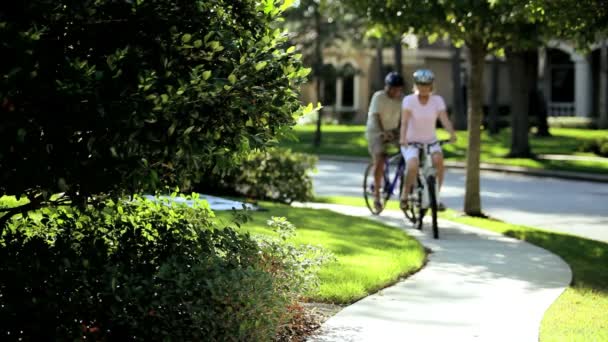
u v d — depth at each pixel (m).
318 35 93.62
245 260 13.31
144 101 10.87
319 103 12.95
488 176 58.53
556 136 90.12
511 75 69.31
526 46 32.78
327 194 44.47
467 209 34.84
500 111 117.62
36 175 11.13
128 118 10.76
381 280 18.38
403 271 19.77
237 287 11.84
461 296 17.42
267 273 12.72
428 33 33.78
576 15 23.98
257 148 12.30
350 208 35.16
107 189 11.86
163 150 11.22
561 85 115.94
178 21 11.88
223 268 12.33
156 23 11.84
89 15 11.06
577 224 33.47
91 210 12.73
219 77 11.90
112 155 11.04
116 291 11.54
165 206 14.28
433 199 27.08
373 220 29.73
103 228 13.69
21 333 11.48
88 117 10.84
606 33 25.05
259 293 12.13
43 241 12.50
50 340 11.39
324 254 15.94
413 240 25.11
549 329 14.59
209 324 11.73
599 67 109.75
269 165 36.59
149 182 11.32
